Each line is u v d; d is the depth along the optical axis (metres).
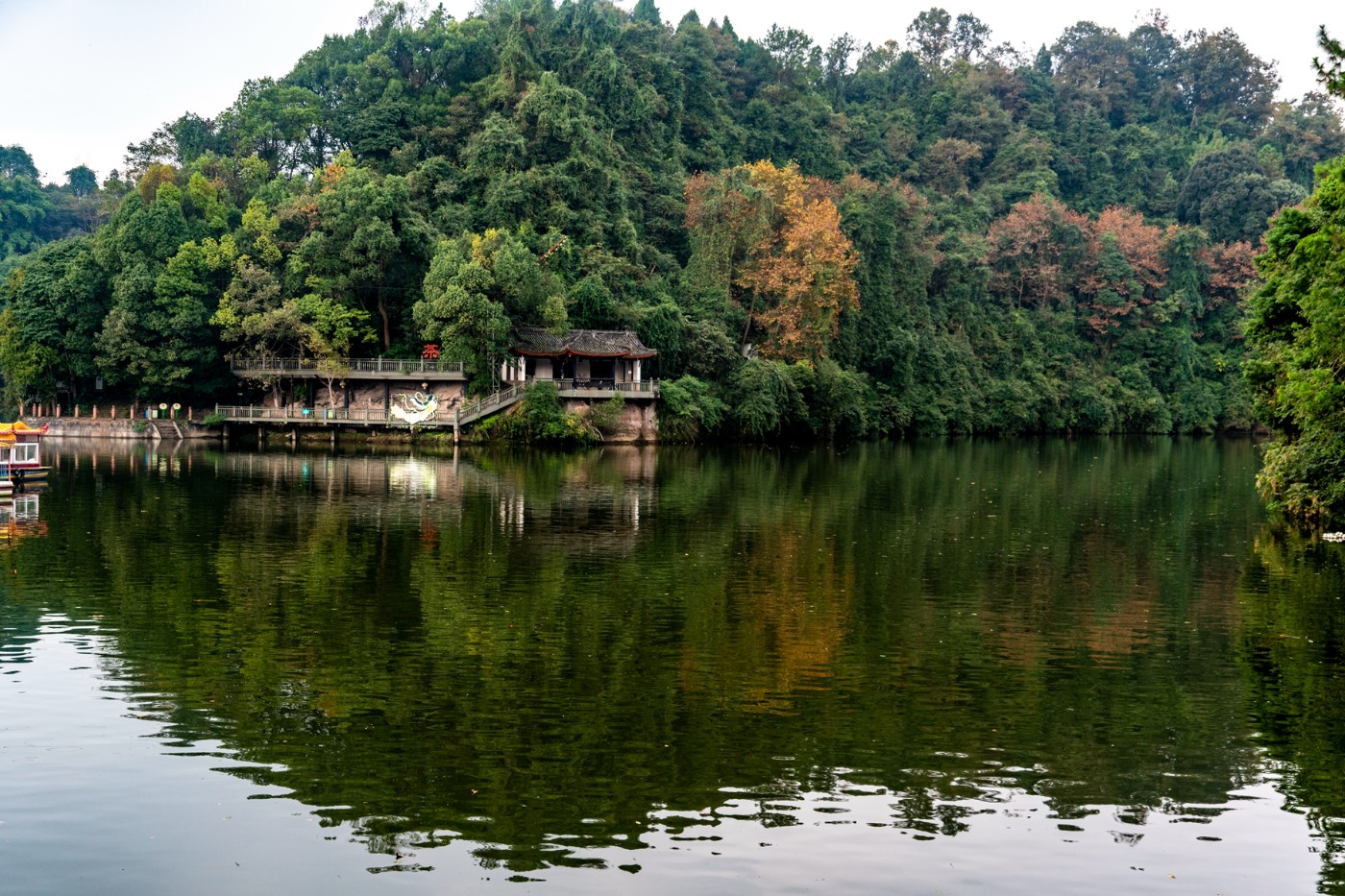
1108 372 177.25
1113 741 26.06
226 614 36.50
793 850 20.64
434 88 164.50
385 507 61.53
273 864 19.98
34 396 123.88
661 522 57.44
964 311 170.00
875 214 156.00
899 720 27.22
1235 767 24.64
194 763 24.20
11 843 20.72
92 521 55.50
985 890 19.44
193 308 115.25
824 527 56.94
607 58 163.38
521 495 68.19
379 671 30.52
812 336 133.38
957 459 108.56
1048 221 185.50
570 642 33.62
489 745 25.30
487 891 19.11
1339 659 32.84
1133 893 19.41
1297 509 58.28
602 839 20.97
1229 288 187.50
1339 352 44.22
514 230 128.50
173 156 146.50
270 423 112.31
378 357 115.31
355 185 119.31
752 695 28.94
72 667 30.62
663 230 152.50
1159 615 38.16
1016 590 41.97
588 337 113.69
